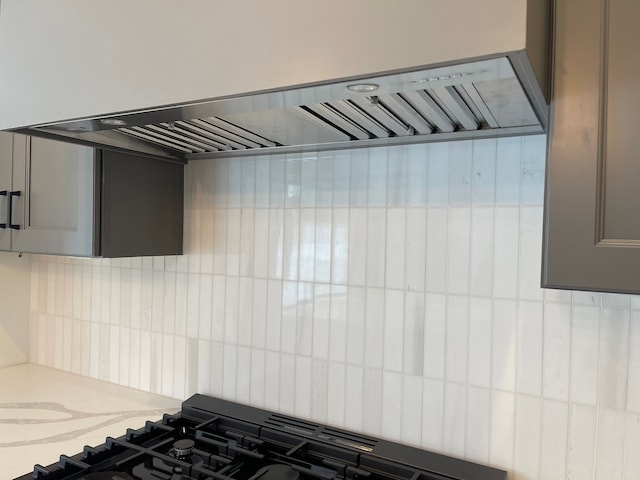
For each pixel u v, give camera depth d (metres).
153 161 1.45
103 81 0.92
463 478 1.04
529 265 1.06
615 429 0.98
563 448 1.03
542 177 1.04
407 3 0.65
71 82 0.96
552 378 1.04
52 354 1.92
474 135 1.07
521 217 1.07
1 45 1.06
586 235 0.74
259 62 0.76
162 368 1.61
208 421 1.30
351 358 1.27
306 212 1.33
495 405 1.09
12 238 1.50
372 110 0.91
